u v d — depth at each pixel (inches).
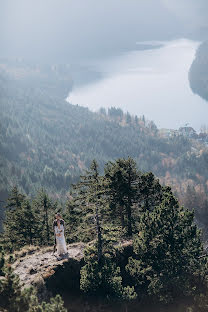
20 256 1067.3
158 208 1025.5
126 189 1159.0
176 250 976.3
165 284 952.3
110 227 987.3
